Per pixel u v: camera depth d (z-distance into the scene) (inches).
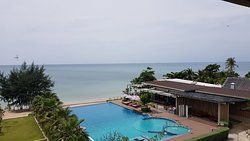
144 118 1409.9
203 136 940.0
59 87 3380.9
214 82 2274.9
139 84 2188.7
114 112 1622.8
